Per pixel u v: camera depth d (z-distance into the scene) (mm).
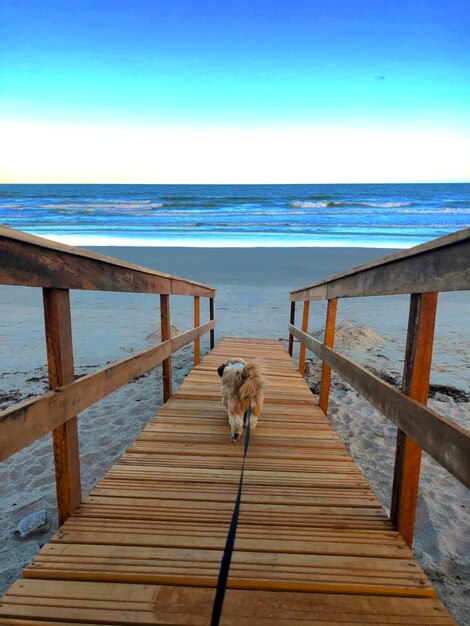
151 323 9070
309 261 16469
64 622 1633
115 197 52062
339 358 3422
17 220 31141
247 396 3496
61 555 1984
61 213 36406
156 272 3725
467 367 6414
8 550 2742
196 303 5965
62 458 2246
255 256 17422
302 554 2033
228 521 2301
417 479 2170
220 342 7738
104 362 6496
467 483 1482
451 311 10250
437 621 1672
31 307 10602
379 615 1691
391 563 1979
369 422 4676
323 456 3199
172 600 1743
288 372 5875
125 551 2023
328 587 1816
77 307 10727
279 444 3418
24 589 1785
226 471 2914
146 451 3229
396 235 23750
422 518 3049
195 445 3359
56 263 2049
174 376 6270
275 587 1825
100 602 1727
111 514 2334
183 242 21609
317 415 4168
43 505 3209
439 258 1812
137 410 4930
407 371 2123
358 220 30984
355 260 16500
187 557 1991
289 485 2729
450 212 35656
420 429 1895
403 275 2234
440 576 2510
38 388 5496
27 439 1780
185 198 49344
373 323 9328
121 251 18047
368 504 2508
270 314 10477
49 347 2109
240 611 1697
